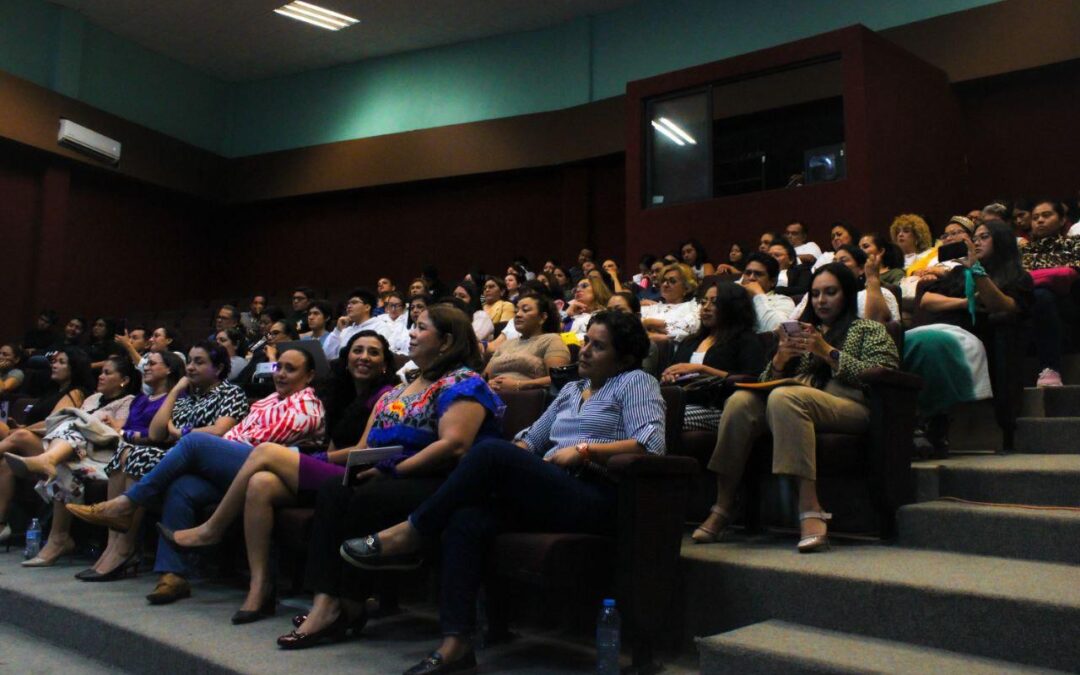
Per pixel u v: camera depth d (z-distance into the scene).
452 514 2.12
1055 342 3.37
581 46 9.92
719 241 6.79
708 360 3.11
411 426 2.48
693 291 4.44
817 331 2.65
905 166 6.54
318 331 6.02
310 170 11.48
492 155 10.21
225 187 11.97
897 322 2.95
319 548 2.35
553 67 10.12
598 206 9.81
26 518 4.30
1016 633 1.74
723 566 2.19
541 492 2.08
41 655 2.64
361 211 11.61
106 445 3.73
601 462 2.20
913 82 6.79
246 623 2.55
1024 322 3.21
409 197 11.30
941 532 2.36
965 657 1.76
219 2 9.87
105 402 4.21
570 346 4.11
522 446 2.51
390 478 2.36
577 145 9.64
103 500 3.56
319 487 2.64
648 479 2.05
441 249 10.97
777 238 5.43
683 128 7.14
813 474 2.40
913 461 2.87
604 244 9.72
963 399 2.91
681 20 9.26
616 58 9.70
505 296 7.23
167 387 3.88
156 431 3.51
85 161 10.17
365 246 11.51
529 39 10.34
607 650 2.00
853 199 6.19
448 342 2.59
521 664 2.14
